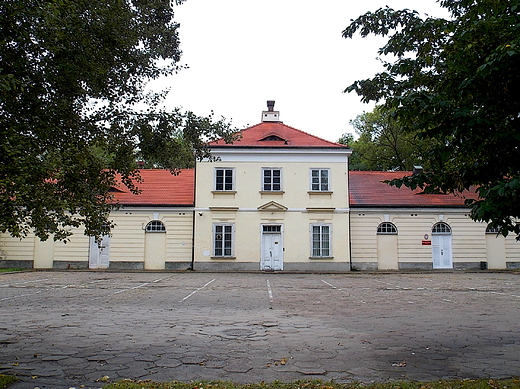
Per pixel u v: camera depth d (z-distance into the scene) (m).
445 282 21.36
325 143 30.56
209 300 13.99
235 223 29.42
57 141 7.39
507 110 5.07
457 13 5.71
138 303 13.22
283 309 12.09
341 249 29.36
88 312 11.43
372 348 7.62
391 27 5.91
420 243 30.20
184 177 33.88
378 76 6.00
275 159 29.94
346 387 5.43
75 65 7.12
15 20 6.14
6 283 19.78
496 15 4.93
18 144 5.63
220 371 6.25
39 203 6.12
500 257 30.41
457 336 8.61
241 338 8.34
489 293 16.45
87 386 5.58
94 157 8.41
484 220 4.93
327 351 7.40
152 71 9.31
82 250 29.70
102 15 7.58
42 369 6.32
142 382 5.63
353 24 6.00
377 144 44.66
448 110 5.12
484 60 4.84
